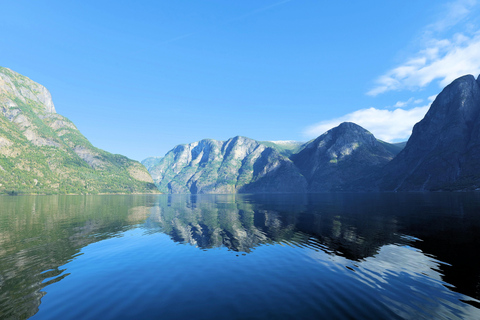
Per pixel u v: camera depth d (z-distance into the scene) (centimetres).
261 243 2716
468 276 1600
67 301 1333
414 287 1445
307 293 1391
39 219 4881
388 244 2492
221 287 1504
